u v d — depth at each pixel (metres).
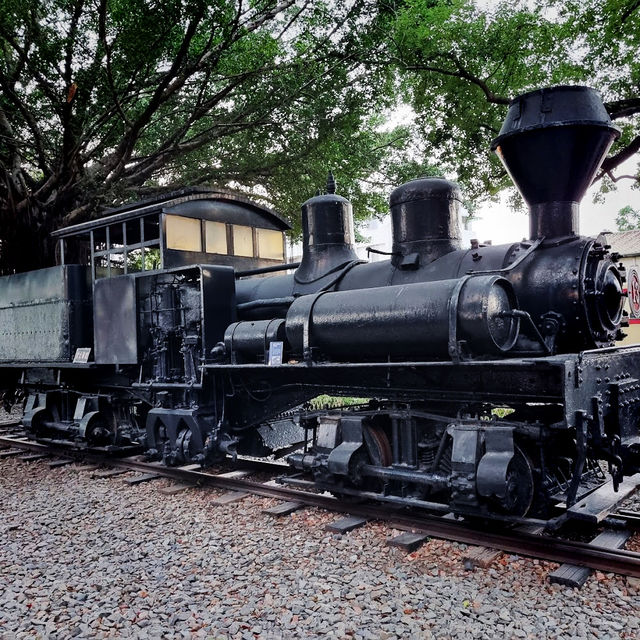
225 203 8.53
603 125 5.09
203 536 5.34
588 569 4.16
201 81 16.42
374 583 4.19
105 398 8.64
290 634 3.54
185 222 7.91
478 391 5.18
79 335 8.91
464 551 4.67
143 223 7.91
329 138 17.12
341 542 5.00
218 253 8.32
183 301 7.43
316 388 6.62
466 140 15.78
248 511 6.00
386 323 5.18
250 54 16.03
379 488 5.91
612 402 4.77
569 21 13.82
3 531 5.70
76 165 14.87
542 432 4.57
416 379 5.55
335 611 3.78
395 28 14.80
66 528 5.73
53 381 9.50
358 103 16.62
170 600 4.06
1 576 4.61
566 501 4.50
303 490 6.57
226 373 7.10
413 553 4.72
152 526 5.70
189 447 7.18
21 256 15.75
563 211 5.31
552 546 4.45
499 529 4.91
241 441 7.70
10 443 10.25
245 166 18.39
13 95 13.76
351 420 5.66
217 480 7.04
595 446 4.54
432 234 5.96
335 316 5.60
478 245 5.79
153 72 15.41
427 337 4.94
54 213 15.70
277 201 19.98
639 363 5.46
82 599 4.14
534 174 5.30
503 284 4.85
